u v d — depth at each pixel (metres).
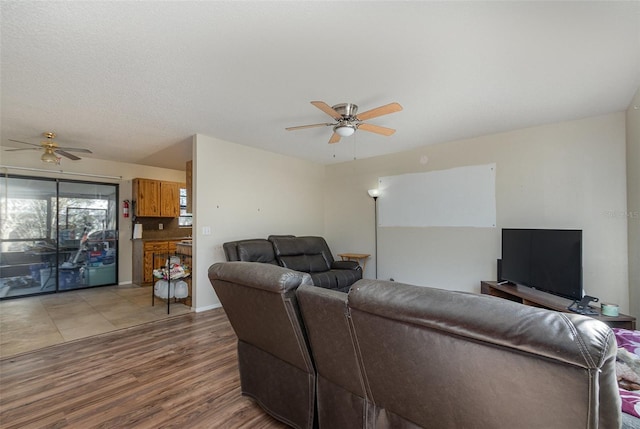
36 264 4.80
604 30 1.74
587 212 3.23
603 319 2.40
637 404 1.04
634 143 2.74
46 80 2.34
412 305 1.01
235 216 4.36
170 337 3.04
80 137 3.95
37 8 1.53
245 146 4.50
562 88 2.52
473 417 1.01
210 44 1.88
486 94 2.64
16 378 2.23
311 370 1.58
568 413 0.80
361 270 4.62
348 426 1.43
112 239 5.58
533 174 3.57
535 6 1.55
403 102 2.81
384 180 5.05
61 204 5.04
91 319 3.61
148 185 5.78
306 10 1.58
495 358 0.87
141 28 1.72
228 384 2.16
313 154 5.07
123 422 1.73
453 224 4.23
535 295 3.04
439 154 4.38
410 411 1.20
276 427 1.72
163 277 4.04
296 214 5.35
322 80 2.36
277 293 1.46
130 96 2.65
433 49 1.95
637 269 2.72
